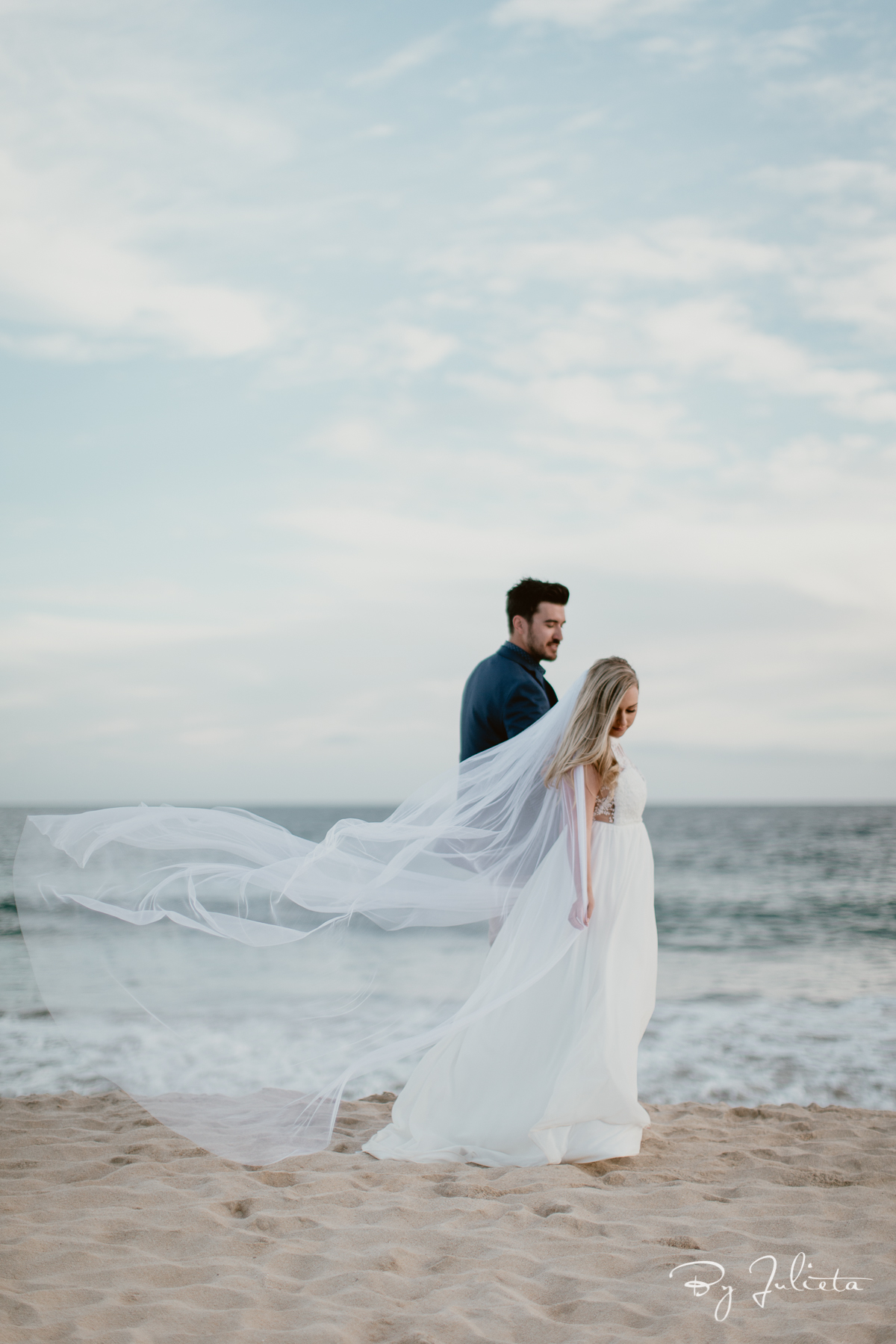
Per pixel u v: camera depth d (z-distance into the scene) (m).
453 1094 4.03
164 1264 2.72
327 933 4.04
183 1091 3.86
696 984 10.74
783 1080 6.48
